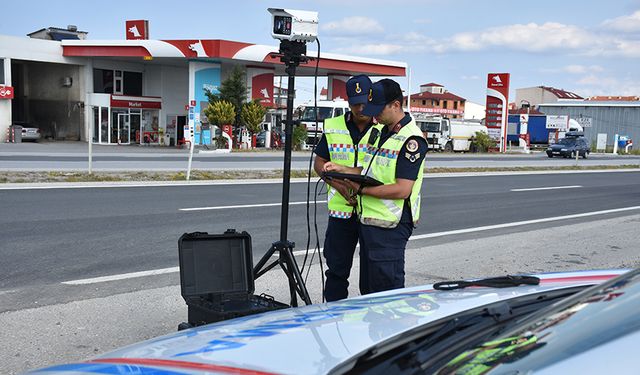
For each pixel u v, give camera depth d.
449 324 1.98
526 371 1.35
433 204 14.16
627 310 1.47
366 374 1.66
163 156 27.56
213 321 3.57
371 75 49.19
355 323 2.03
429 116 46.31
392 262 4.03
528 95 106.19
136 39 42.75
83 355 4.37
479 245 9.02
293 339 1.88
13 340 4.61
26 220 9.59
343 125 4.42
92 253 7.56
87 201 11.83
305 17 4.45
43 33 46.69
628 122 69.38
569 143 45.66
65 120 43.03
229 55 39.44
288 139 4.54
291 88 4.54
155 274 6.65
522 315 2.07
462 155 42.41
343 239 4.42
